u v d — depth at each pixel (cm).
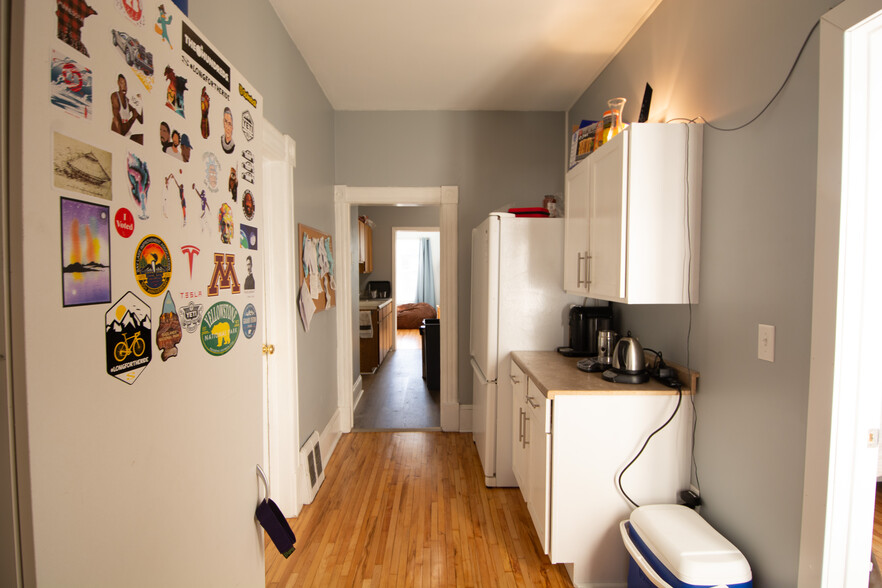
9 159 42
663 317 200
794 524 124
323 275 292
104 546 54
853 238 109
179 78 70
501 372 257
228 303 87
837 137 109
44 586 46
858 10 102
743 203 145
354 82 296
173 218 68
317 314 282
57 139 47
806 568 120
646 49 217
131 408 59
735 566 132
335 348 342
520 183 347
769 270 133
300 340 243
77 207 49
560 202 297
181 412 71
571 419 171
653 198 166
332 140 338
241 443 92
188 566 72
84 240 50
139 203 60
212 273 81
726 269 153
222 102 85
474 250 323
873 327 110
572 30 231
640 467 173
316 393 278
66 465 48
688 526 151
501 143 346
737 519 149
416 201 346
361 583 179
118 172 56
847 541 115
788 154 125
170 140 67
